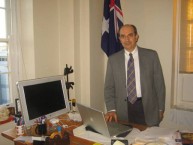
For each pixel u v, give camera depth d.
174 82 2.98
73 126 1.81
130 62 2.04
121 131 1.59
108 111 2.07
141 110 2.02
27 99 1.63
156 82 2.10
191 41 2.82
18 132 1.67
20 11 2.62
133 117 2.05
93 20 2.95
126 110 2.06
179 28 2.87
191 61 2.85
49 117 1.79
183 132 1.63
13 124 2.44
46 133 1.65
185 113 2.84
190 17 2.79
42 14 2.67
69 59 2.91
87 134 1.60
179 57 2.92
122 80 2.05
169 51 2.85
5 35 2.56
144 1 2.94
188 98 2.92
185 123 2.85
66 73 2.54
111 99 2.12
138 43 3.04
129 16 3.07
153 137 1.49
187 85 2.90
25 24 2.62
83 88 3.04
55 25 2.87
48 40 2.78
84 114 1.68
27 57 2.66
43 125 1.66
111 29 2.93
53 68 2.88
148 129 1.66
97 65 3.10
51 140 1.43
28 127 1.69
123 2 3.09
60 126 1.73
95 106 3.10
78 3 2.88
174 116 2.91
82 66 3.01
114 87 2.14
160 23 2.87
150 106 2.04
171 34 2.82
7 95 2.63
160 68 2.10
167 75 2.90
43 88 1.77
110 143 1.45
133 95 2.02
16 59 2.60
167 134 1.55
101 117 1.48
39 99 1.73
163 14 2.84
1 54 2.54
